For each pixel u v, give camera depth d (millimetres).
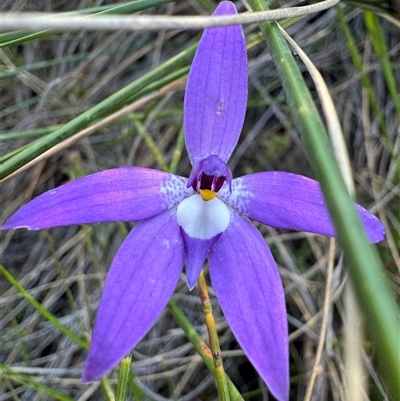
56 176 141
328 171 52
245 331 64
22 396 112
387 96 138
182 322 85
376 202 122
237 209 74
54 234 134
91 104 148
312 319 111
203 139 75
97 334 61
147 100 109
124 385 75
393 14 96
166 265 68
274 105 143
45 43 153
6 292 125
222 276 69
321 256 121
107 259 129
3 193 136
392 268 114
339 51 142
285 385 60
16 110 146
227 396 73
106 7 87
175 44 150
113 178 69
